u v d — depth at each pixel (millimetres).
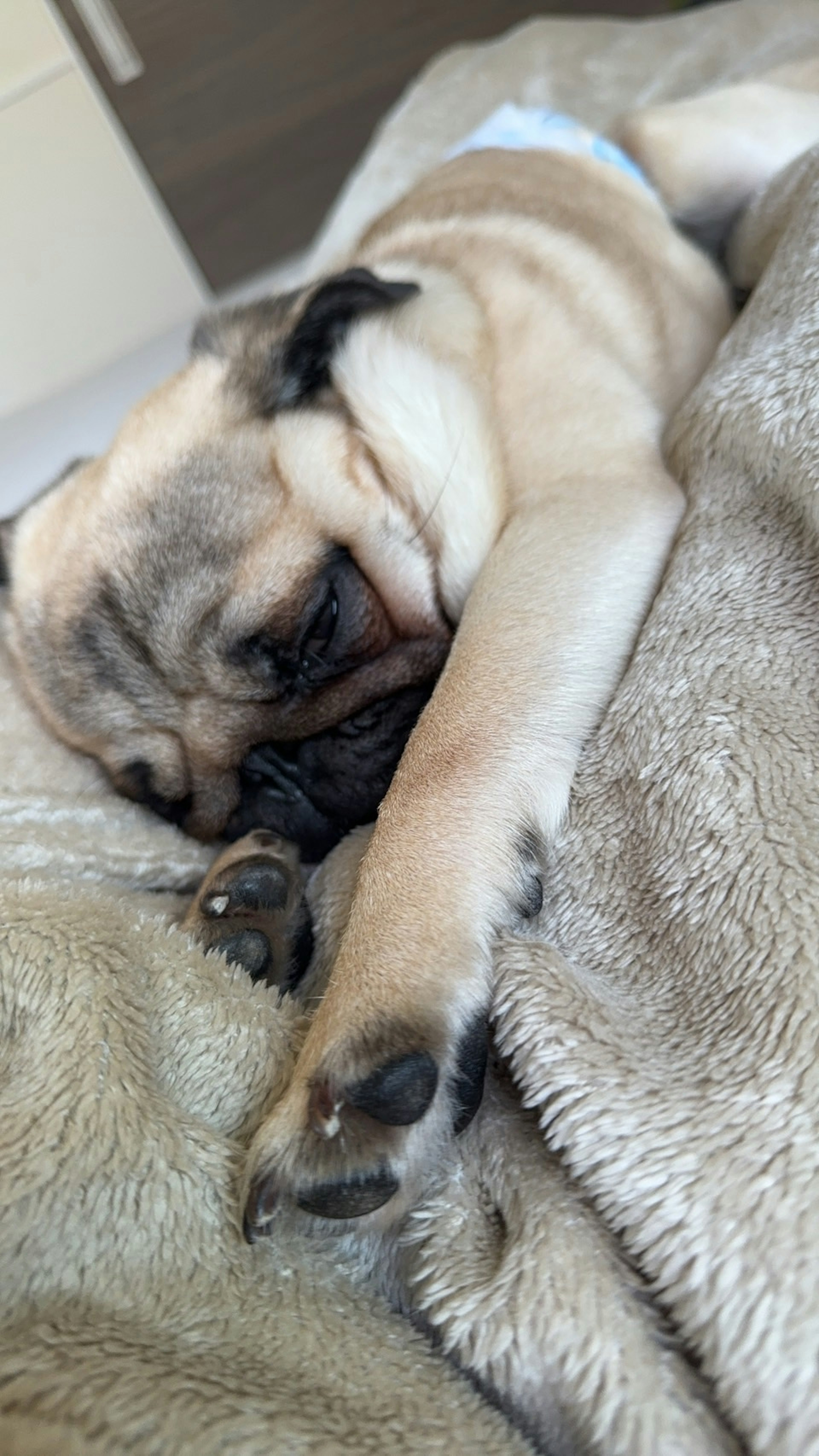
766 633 176
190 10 643
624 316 288
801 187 281
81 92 639
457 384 243
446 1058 147
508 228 295
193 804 255
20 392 738
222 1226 140
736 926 141
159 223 709
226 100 683
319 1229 150
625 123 411
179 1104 156
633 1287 123
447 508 238
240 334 259
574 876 174
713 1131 124
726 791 154
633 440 250
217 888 203
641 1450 110
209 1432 104
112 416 771
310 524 230
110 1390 107
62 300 708
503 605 210
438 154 501
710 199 400
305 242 766
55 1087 144
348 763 234
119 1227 132
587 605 209
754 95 396
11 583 282
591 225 314
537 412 248
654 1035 142
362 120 719
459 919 162
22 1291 123
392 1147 140
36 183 660
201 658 231
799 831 144
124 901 209
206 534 229
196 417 246
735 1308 112
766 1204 115
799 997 127
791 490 187
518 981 152
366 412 240
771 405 197
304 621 227
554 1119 138
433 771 184
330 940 194
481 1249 138
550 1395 121
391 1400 120
